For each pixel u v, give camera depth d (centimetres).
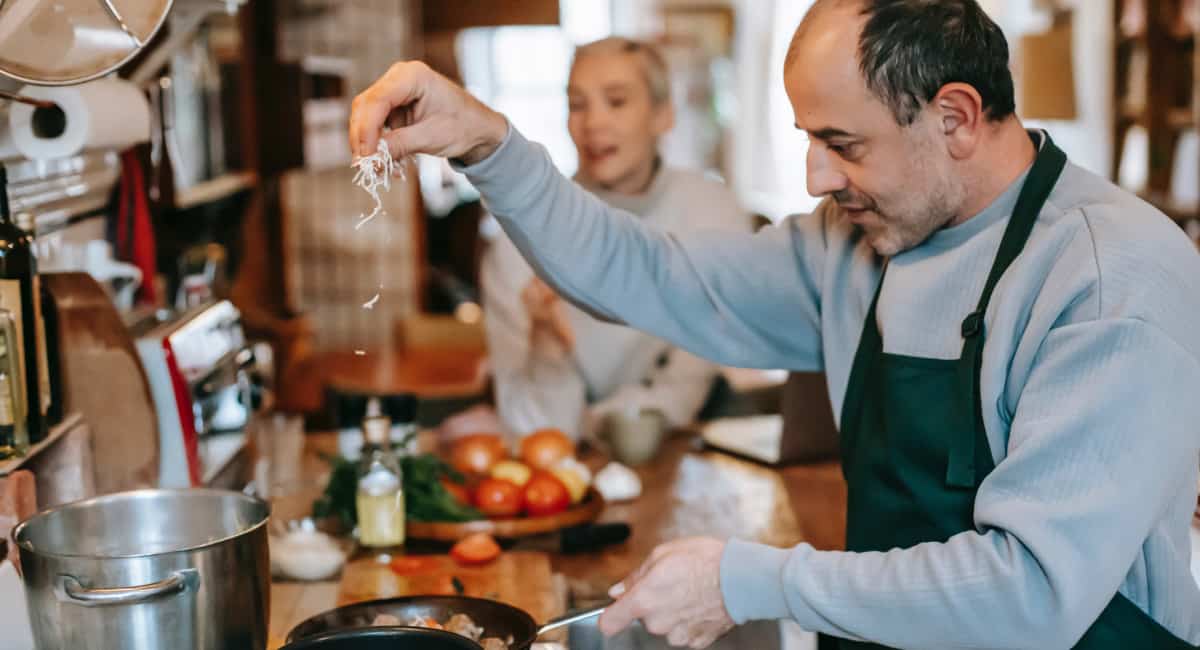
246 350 217
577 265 161
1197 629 137
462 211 657
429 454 214
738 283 168
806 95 130
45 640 119
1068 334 120
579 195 161
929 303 139
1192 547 157
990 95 128
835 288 159
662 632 138
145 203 221
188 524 140
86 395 174
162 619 117
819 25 129
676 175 301
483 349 515
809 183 135
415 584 180
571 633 154
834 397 160
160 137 243
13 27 126
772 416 283
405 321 532
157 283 251
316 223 546
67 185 212
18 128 162
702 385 284
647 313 168
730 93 970
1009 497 120
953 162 131
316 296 551
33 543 128
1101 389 116
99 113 165
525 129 848
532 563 188
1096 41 586
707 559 137
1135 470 116
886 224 136
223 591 120
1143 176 530
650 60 288
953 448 134
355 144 134
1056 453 117
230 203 348
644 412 253
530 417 262
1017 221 132
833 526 206
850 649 150
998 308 131
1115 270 120
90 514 136
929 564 124
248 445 217
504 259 298
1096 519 115
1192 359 118
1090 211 127
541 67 841
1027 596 117
